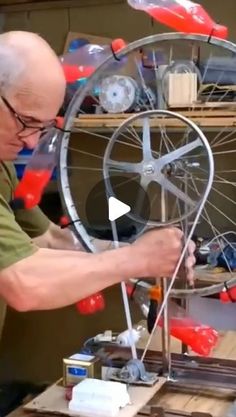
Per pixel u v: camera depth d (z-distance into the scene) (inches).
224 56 75.4
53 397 51.4
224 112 73.3
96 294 55.5
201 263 73.8
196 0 91.2
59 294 47.1
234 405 49.9
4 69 48.2
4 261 46.4
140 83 74.9
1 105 49.2
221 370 53.9
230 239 87.0
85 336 105.9
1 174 62.8
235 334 68.1
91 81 55.7
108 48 55.3
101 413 47.6
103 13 97.0
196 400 51.9
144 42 53.4
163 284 52.9
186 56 76.1
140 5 51.9
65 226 58.4
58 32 100.0
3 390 106.5
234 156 89.3
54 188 93.2
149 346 57.2
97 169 92.4
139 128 63.7
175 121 71.2
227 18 90.4
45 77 48.8
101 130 80.1
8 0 101.0
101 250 55.3
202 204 48.4
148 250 48.3
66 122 55.8
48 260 47.4
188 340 55.3
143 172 50.5
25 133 51.2
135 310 85.9
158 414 49.0
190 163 52.4
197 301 87.7
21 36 49.1
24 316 109.7
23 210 63.1
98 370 53.0
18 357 111.3
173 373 54.2
